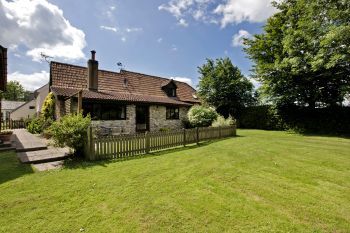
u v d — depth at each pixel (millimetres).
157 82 21516
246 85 25578
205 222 3229
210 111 17875
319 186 4758
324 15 13820
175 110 19625
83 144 7402
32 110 35094
